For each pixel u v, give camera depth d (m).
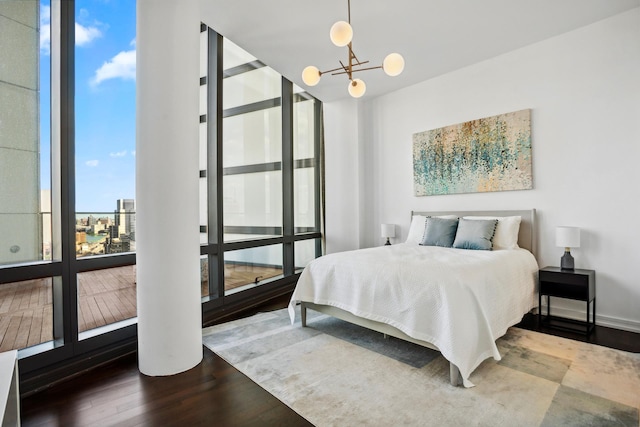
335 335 2.79
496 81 3.69
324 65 3.92
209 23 3.04
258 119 4.27
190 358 2.22
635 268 2.83
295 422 1.63
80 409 1.75
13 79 2.04
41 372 2.02
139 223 2.16
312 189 5.30
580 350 2.40
